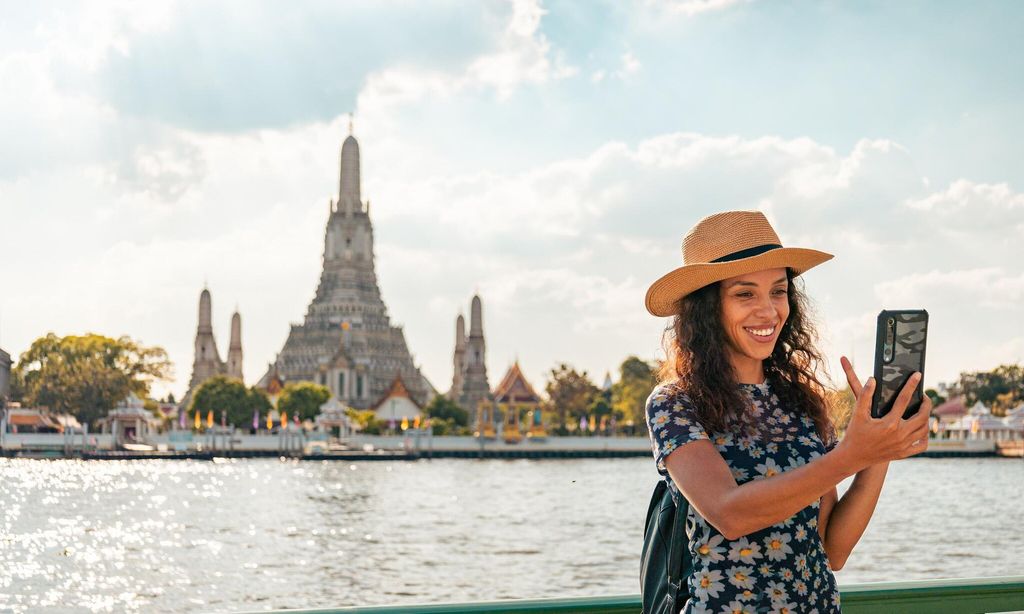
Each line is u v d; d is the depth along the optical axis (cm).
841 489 4725
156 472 10388
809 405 475
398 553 4403
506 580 3800
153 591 3431
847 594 530
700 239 488
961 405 16825
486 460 14288
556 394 17388
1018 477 9838
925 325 399
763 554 440
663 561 462
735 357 482
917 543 4788
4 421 13025
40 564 3878
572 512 6322
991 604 546
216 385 15725
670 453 446
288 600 3341
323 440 15012
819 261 488
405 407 18475
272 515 5925
